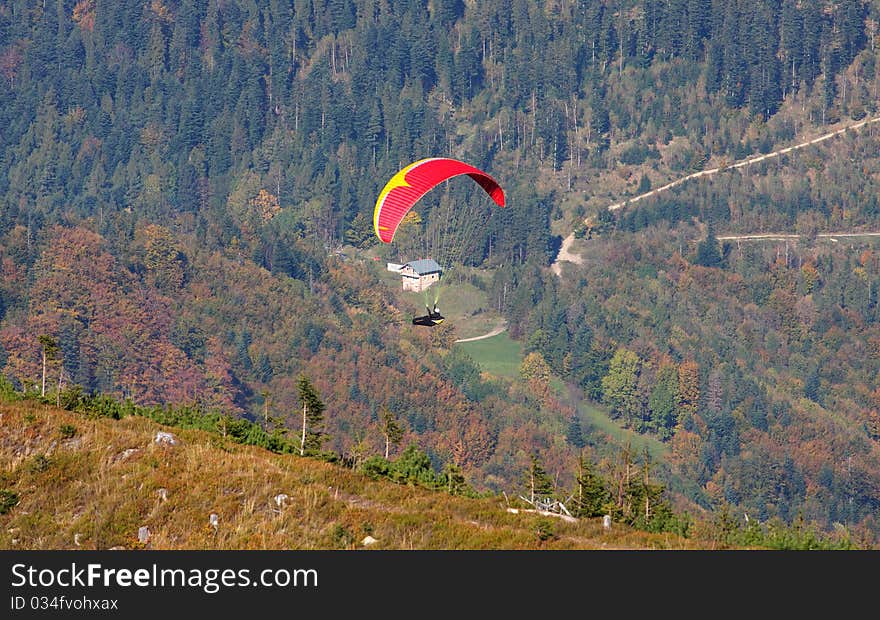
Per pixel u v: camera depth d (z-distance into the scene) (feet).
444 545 525.75
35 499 541.75
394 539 528.22
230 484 558.97
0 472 556.92
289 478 573.33
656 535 561.84
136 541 516.73
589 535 554.05
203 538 520.42
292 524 531.91
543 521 551.59
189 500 542.57
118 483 552.41
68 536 518.78
